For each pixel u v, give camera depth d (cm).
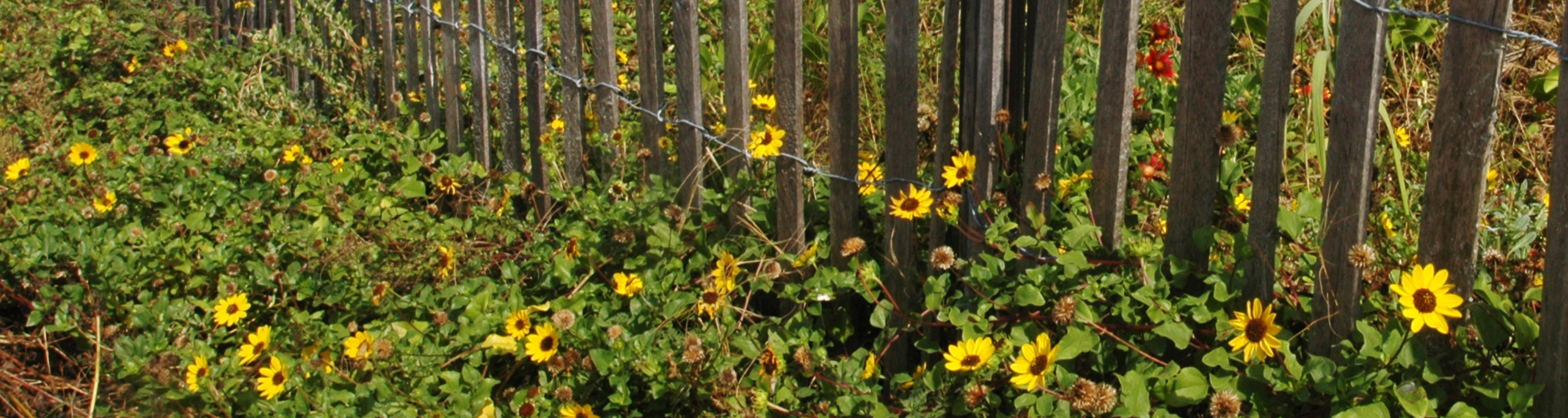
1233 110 333
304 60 513
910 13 248
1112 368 232
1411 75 394
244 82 543
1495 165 347
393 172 425
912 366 281
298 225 360
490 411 258
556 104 414
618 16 509
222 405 275
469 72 456
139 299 330
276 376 274
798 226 291
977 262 262
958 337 259
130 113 544
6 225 363
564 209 377
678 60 308
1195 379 212
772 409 254
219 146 447
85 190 397
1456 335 201
